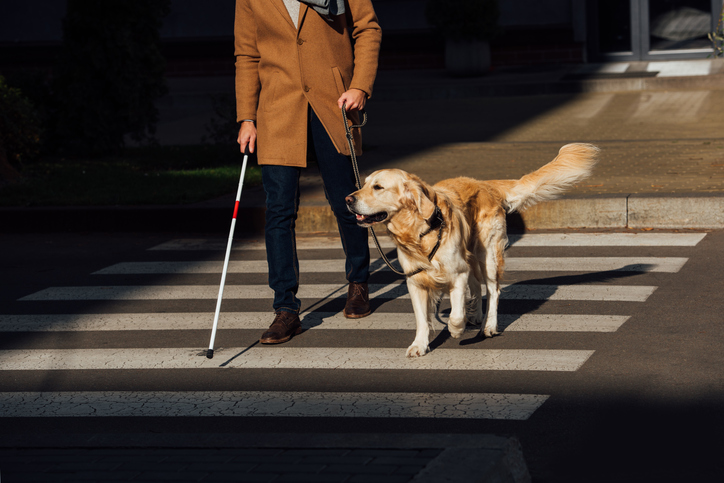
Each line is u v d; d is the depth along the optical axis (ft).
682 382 12.87
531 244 23.89
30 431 12.05
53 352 15.93
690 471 10.00
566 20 67.41
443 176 30.30
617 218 25.27
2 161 35.42
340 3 16.19
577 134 38.99
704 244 22.45
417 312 14.93
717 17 64.03
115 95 40.65
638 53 66.39
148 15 40.96
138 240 27.50
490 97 56.85
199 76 75.00
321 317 17.80
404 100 58.65
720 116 40.98
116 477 9.41
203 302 19.43
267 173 16.44
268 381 13.88
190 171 36.17
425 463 9.23
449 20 62.28
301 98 16.14
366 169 32.68
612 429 11.28
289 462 9.50
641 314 16.67
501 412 12.03
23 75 41.91
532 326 16.38
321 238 26.37
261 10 16.10
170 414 12.54
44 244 27.27
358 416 12.12
